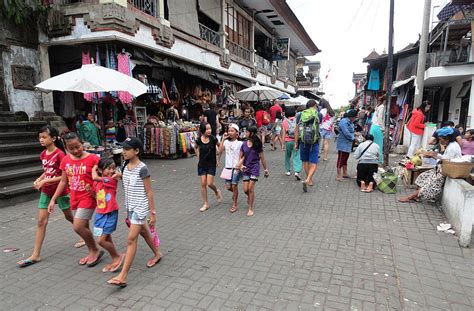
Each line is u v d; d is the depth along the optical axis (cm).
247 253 422
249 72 2011
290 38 2736
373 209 598
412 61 1560
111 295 330
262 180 851
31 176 718
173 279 360
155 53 1116
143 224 357
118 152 941
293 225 521
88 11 895
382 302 314
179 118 1327
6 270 385
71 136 366
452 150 603
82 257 419
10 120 886
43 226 407
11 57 908
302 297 322
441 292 332
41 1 945
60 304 317
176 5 1199
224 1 1633
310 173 751
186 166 1057
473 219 433
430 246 438
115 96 927
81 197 378
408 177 755
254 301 317
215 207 627
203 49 1415
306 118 727
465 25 1313
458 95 1400
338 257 407
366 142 734
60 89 653
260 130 1449
